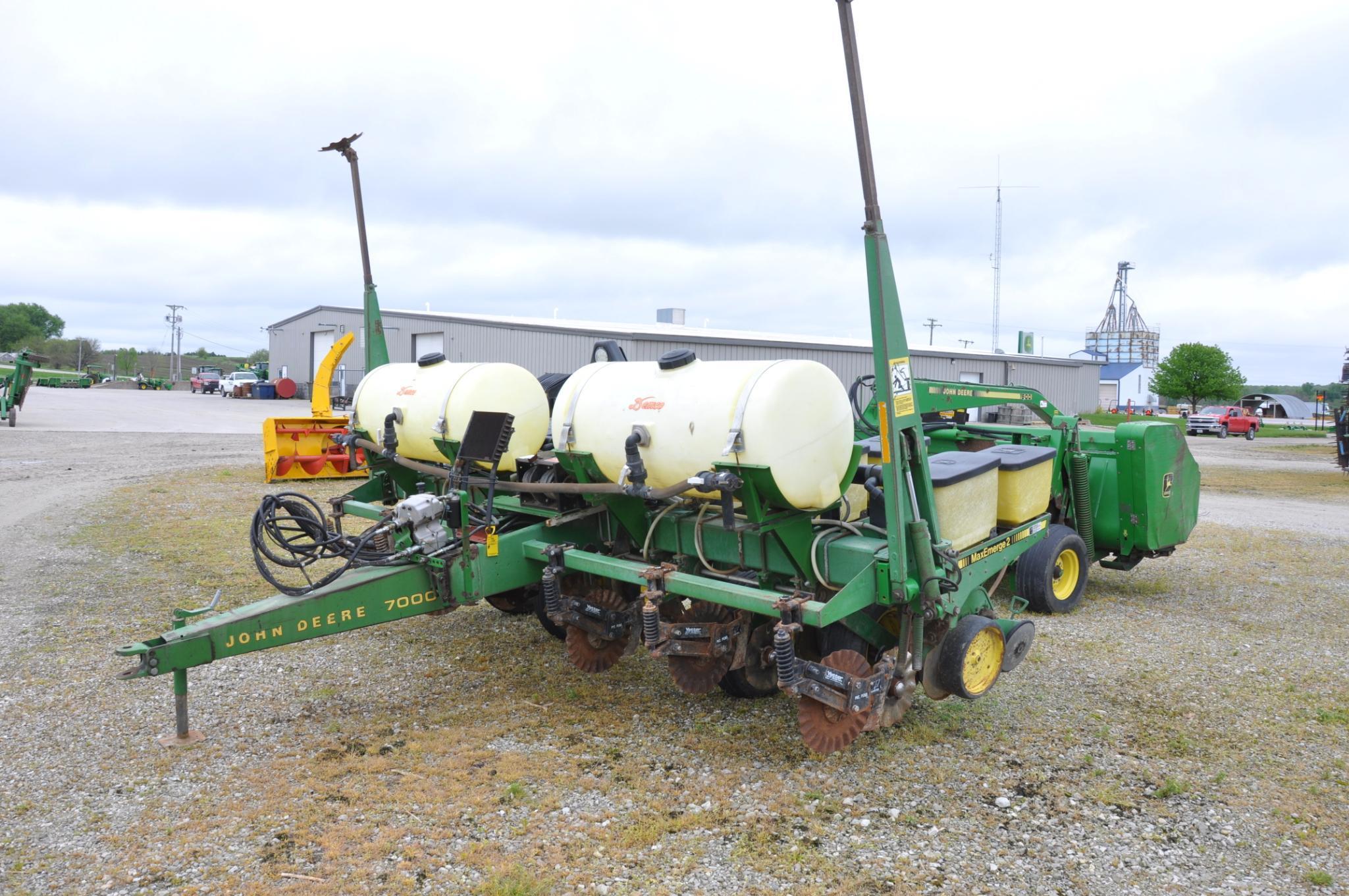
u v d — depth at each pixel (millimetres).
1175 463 7125
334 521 5551
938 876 3029
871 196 3381
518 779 3676
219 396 48844
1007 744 4129
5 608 6016
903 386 3543
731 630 4039
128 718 4215
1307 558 8734
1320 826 3418
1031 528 4617
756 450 3596
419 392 5504
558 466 4840
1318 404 42500
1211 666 5324
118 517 9492
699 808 3467
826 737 3594
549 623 5473
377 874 2977
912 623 3867
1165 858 3176
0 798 3453
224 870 2992
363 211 6715
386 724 4215
